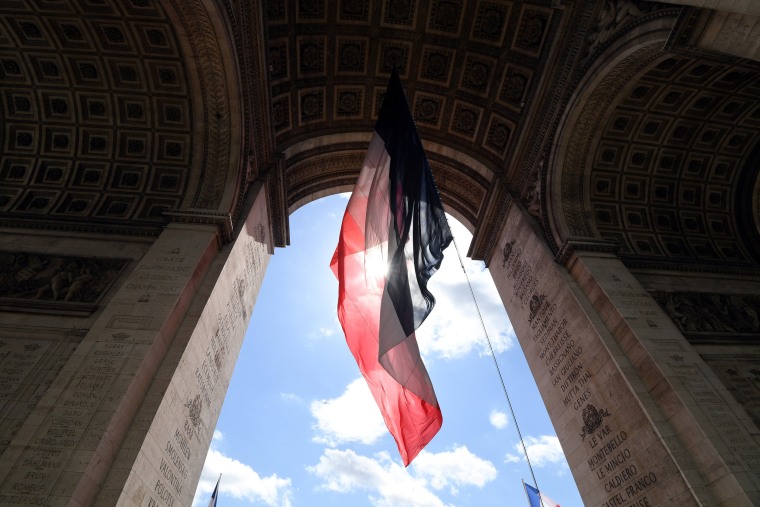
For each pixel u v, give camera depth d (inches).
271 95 900.0
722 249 901.2
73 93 807.7
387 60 1029.8
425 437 513.0
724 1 461.4
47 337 575.5
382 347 491.5
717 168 930.1
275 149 973.8
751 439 525.7
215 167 800.9
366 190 622.5
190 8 682.2
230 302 730.2
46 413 459.8
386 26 981.2
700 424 535.8
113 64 778.8
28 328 585.0
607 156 884.0
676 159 912.3
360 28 979.9
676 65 750.5
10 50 764.6
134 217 767.1
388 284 526.3
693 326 717.3
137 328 551.5
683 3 470.9
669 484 544.4
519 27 923.4
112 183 816.9
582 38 801.6
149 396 513.0
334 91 1050.1
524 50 933.2
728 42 524.7
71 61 776.9
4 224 730.2
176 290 605.3
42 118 821.9
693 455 538.6
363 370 558.6
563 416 757.9
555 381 783.1
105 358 514.6
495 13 936.3
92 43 754.2
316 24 954.7
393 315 508.7
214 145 811.4
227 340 724.0
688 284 797.9
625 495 612.1
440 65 1031.6
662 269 818.8
